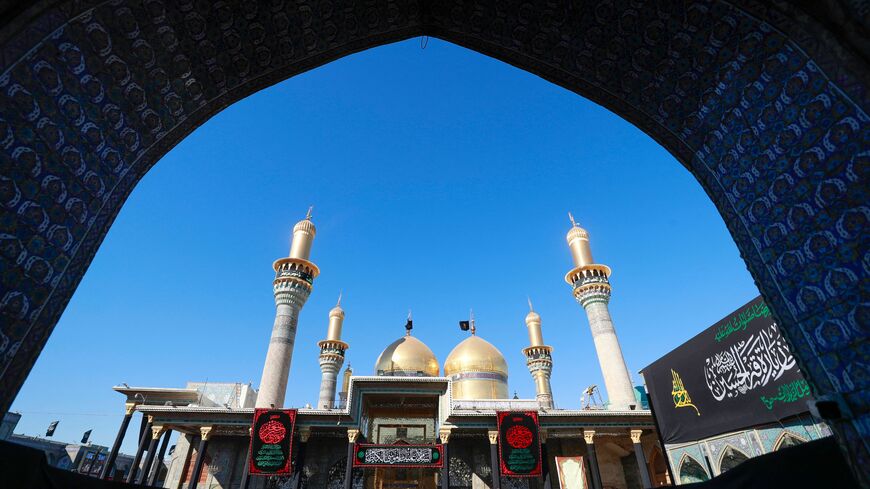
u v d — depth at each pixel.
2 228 3.19
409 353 31.03
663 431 13.05
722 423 10.59
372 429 22.53
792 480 4.65
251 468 17.16
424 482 23.12
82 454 43.38
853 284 3.18
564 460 19.42
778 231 3.85
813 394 3.48
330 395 31.86
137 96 4.31
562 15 5.20
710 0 4.06
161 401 21.22
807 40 3.48
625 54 5.04
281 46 5.25
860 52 3.12
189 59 4.63
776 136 3.87
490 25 5.73
